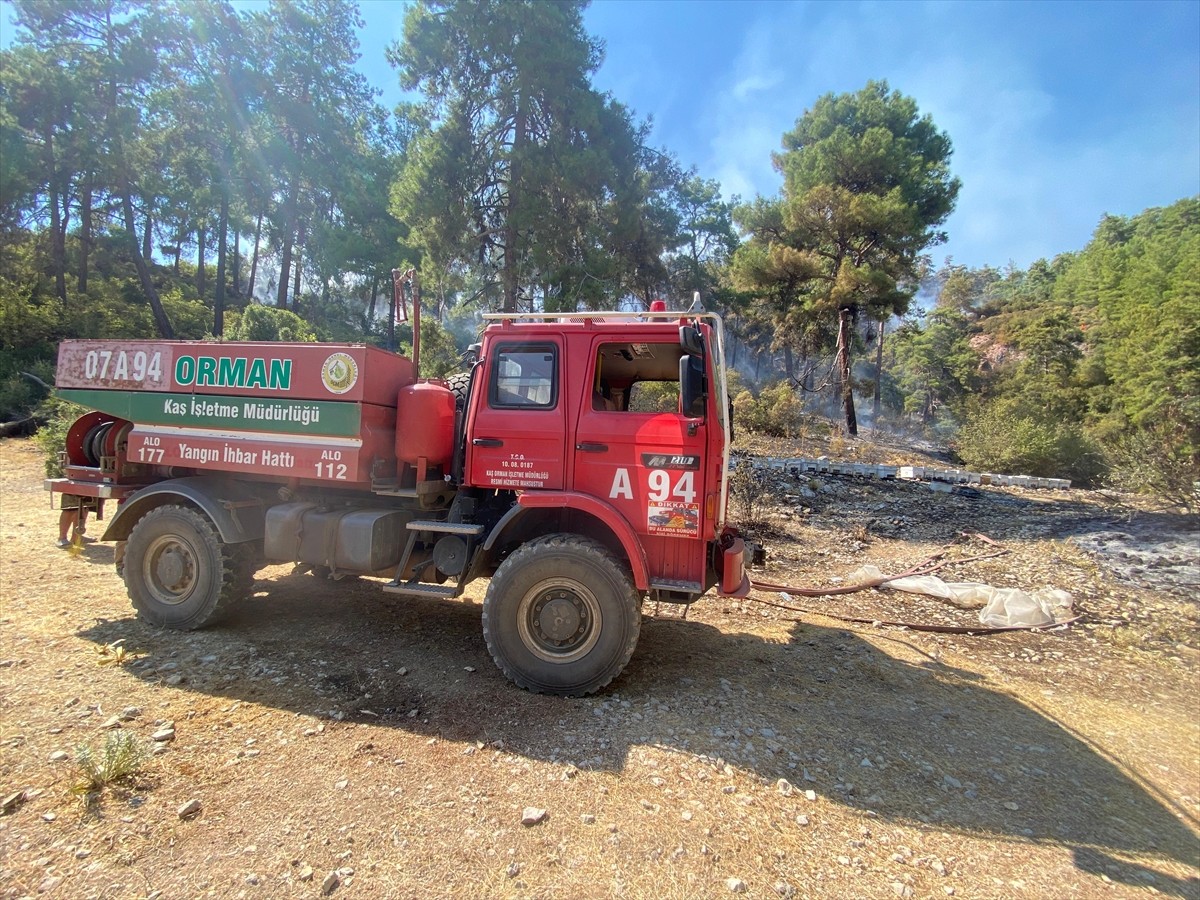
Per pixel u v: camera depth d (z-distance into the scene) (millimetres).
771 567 8281
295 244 36000
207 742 3334
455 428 4797
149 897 2293
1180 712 4688
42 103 26188
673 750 3525
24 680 3891
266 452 4648
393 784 3070
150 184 29922
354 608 5652
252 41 30078
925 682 4871
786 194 27609
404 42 18359
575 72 18266
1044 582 7785
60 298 28062
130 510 5074
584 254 18641
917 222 24156
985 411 23781
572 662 4109
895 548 9727
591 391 4348
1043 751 3898
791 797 3174
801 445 21500
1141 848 2984
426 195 17734
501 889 2443
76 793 2805
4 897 2250
